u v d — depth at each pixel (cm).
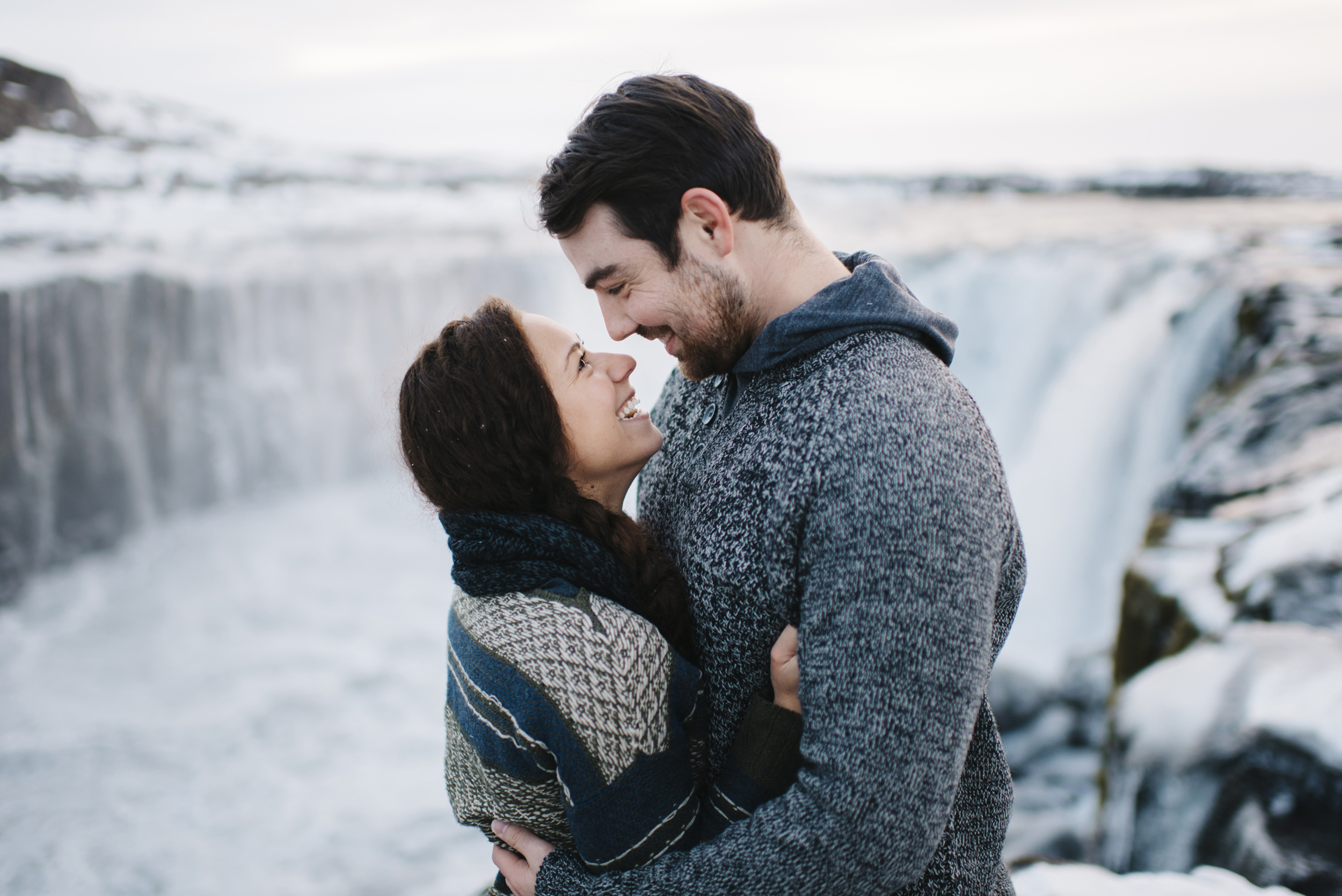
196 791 479
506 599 85
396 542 906
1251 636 222
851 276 81
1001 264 986
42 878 408
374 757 513
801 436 77
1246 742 196
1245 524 304
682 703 86
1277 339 493
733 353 88
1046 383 898
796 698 80
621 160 80
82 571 802
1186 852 199
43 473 791
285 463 1042
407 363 106
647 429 102
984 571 72
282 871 413
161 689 602
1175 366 624
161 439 922
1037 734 423
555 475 92
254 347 1016
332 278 1079
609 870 83
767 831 74
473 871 412
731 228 82
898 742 69
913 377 75
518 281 1238
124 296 870
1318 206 2012
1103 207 2200
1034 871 158
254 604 752
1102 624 608
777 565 78
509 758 84
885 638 70
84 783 484
